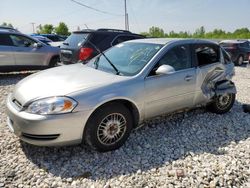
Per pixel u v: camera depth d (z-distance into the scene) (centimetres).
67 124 315
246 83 848
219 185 296
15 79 823
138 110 374
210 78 474
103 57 455
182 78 421
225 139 412
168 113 426
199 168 326
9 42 829
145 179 303
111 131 352
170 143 390
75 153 351
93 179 301
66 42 778
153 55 402
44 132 310
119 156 349
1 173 303
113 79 361
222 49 518
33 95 326
